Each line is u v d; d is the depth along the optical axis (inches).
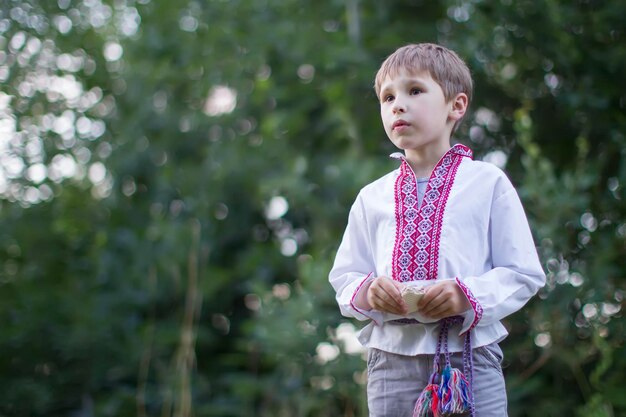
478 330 79.7
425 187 83.6
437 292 75.7
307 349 168.7
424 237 80.6
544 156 184.4
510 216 81.8
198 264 208.4
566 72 175.9
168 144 216.5
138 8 211.3
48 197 210.4
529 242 82.4
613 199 165.9
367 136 195.8
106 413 197.3
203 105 217.3
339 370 166.2
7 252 209.2
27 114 198.8
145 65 212.2
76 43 203.9
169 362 209.2
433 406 76.1
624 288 160.7
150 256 208.2
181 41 211.9
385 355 82.0
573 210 159.8
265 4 207.6
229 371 212.8
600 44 174.4
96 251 210.5
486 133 186.7
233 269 216.2
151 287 208.5
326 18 206.8
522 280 79.8
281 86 207.8
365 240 87.7
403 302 76.3
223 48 205.9
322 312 168.4
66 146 205.6
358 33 195.6
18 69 197.3
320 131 207.9
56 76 203.8
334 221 194.5
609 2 170.2
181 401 187.3
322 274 169.9
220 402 196.9
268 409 190.7
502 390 81.2
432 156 85.0
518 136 173.0
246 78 211.0
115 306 209.5
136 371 205.8
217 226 214.2
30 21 198.5
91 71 210.5
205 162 211.9
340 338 171.0
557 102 177.8
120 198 217.3
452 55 87.2
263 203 209.9
